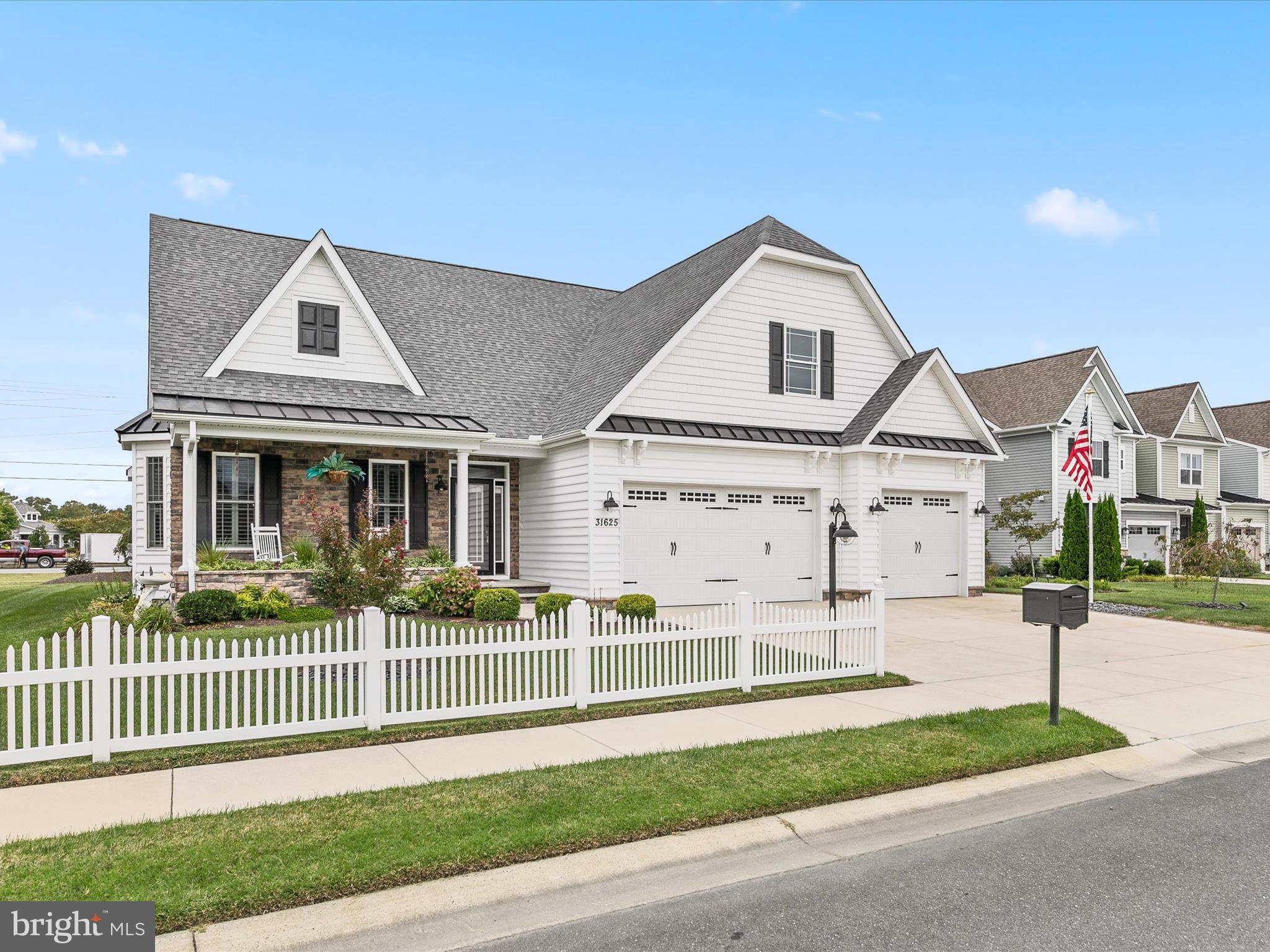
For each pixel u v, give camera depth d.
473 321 22.03
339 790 6.48
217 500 16.33
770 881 5.20
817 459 20.08
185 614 13.23
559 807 6.07
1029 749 7.78
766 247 19.45
